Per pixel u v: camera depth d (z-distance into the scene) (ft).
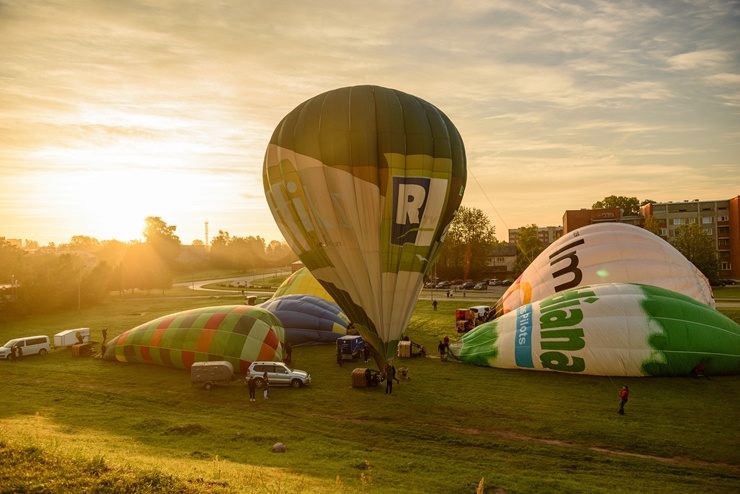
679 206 347.77
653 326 101.86
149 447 63.87
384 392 94.17
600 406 84.94
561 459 64.90
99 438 66.80
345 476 55.67
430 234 102.32
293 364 118.32
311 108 103.30
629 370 100.42
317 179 99.71
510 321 115.14
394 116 100.42
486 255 358.84
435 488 53.78
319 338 139.33
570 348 103.50
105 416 81.56
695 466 63.21
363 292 98.32
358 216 98.58
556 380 100.89
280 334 117.08
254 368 98.78
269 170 107.14
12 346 126.41
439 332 157.28
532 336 107.96
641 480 59.06
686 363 100.42
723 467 63.05
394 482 54.75
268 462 59.77
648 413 81.46
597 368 101.65
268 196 109.50
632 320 102.63
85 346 129.70
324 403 88.07
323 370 112.68
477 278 355.36
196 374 98.02
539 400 88.38
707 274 268.21
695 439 71.20
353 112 99.50
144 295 335.88
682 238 276.00
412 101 105.09
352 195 98.53
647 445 69.26
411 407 85.30
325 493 44.04
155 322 118.93
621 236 135.44
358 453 64.90
